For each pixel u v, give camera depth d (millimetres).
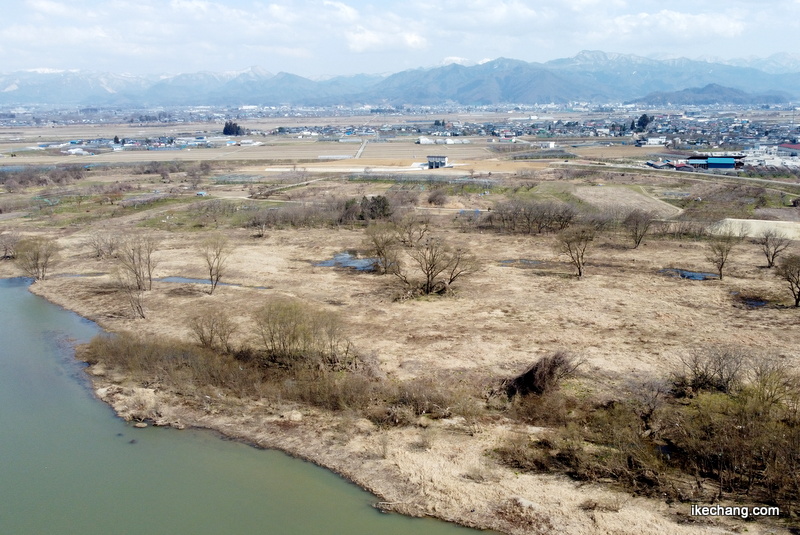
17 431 56469
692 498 43875
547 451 50969
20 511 44750
